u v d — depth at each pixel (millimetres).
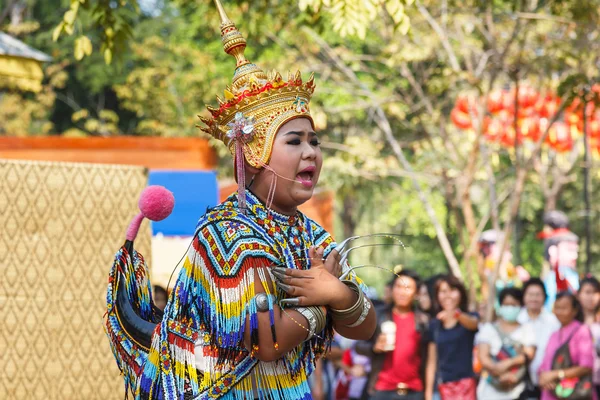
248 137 3439
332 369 11195
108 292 3666
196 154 10797
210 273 3328
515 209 13609
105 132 25125
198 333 3379
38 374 5117
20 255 5098
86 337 5238
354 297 3422
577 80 10289
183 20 26109
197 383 3359
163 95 21547
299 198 3467
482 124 13875
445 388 8836
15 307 5074
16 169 5105
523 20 13945
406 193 22000
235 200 3510
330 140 19078
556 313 9148
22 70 7730
